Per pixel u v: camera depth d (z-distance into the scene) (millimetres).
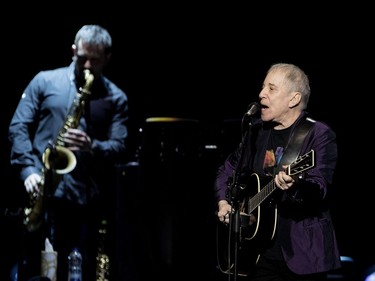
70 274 13977
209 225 18500
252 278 11367
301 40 20453
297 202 10438
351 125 20391
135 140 20406
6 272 16109
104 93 14867
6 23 19391
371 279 17938
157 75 20969
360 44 20078
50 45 19688
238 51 20812
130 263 17594
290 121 11422
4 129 19219
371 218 20328
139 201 17844
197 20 20766
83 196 14398
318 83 20453
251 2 20578
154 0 20500
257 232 11016
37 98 14570
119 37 20609
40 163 14398
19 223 16250
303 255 10516
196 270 18578
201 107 21078
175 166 18516
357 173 20438
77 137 13797
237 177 11156
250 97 20812
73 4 19812
